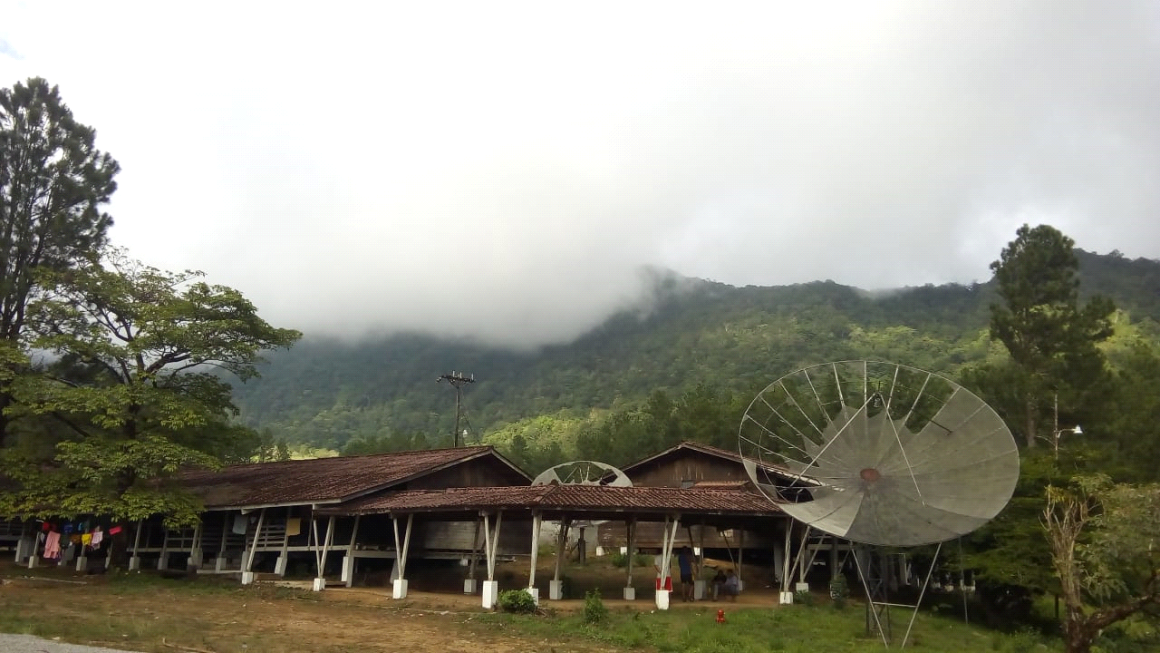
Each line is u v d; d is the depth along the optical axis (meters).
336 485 25.53
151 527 32.28
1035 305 34.75
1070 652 14.23
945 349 108.00
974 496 16.42
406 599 21.23
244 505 26.11
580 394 148.25
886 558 26.48
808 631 17.78
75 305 27.70
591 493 20.38
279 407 182.62
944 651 16.39
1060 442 31.08
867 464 18.06
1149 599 13.64
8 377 25.42
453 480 27.75
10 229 30.02
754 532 28.69
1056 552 15.63
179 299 27.48
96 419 24.91
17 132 30.78
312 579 25.77
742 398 57.56
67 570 30.20
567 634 16.23
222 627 16.03
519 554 27.64
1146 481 27.62
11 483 30.64
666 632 16.42
